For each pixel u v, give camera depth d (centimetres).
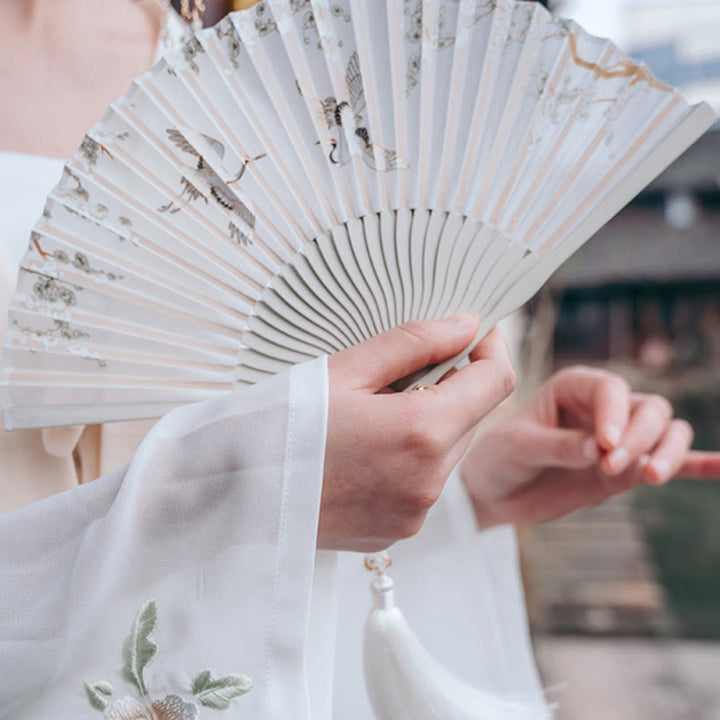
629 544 346
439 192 62
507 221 62
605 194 61
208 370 62
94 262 61
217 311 62
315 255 62
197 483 55
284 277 62
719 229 648
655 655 258
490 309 62
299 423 54
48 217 60
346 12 61
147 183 61
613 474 82
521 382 245
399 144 62
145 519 55
